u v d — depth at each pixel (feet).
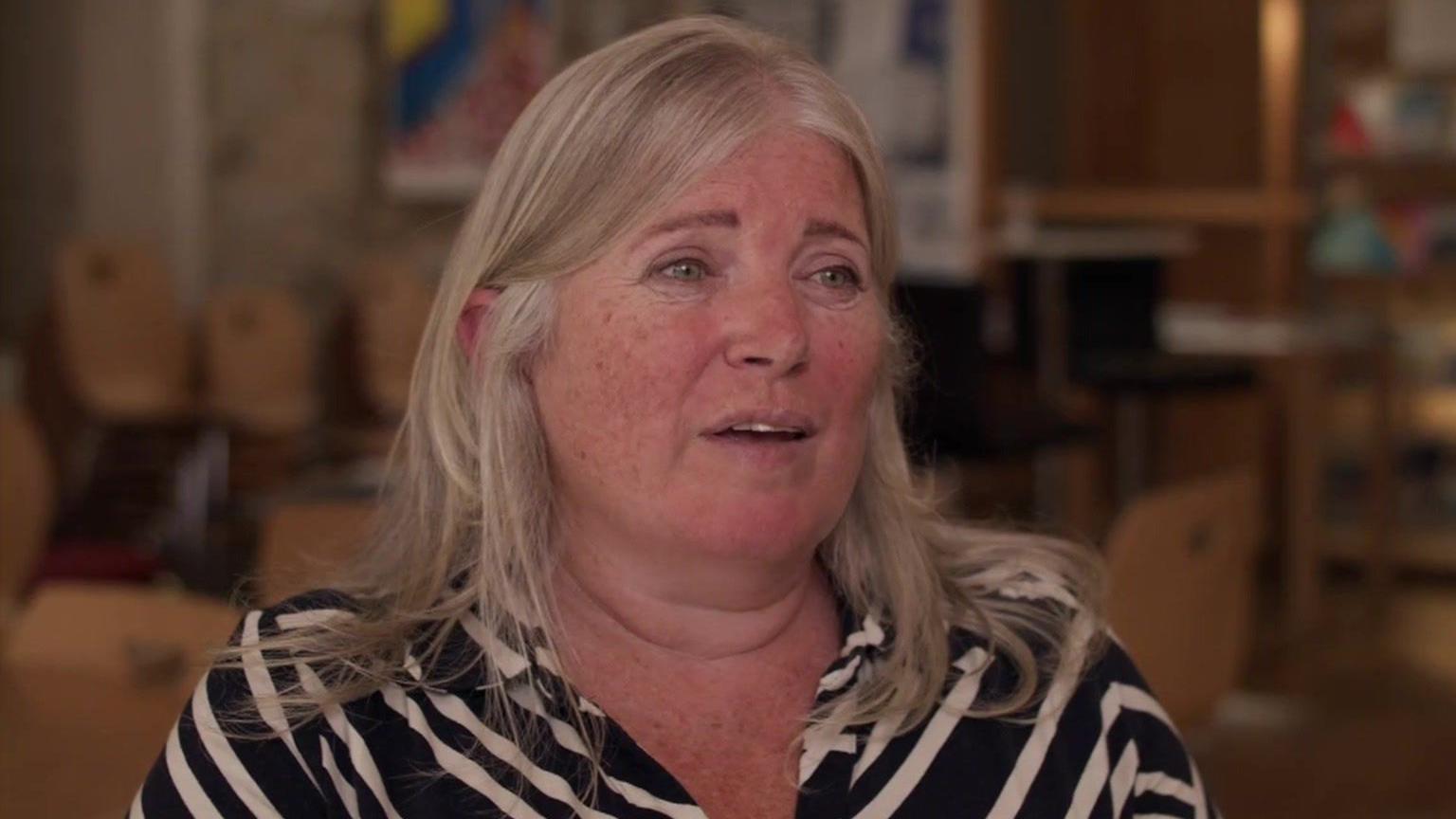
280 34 20.86
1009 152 22.09
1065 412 17.33
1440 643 17.17
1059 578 4.63
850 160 4.00
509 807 3.74
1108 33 21.58
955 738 4.10
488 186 4.01
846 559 4.33
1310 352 17.78
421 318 18.61
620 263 3.83
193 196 20.76
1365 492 19.38
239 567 16.65
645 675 4.04
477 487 4.06
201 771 3.74
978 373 15.31
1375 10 20.02
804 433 3.87
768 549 3.86
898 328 4.49
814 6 19.57
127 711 6.55
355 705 3.81
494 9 20.49
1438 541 19.75
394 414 18.49
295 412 18.44
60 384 18.61
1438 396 20.01
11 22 20.58
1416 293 20.26
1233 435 20.39
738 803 3.95
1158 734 4.41
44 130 20.71
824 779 3.96
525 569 3.98
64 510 18.54
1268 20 19.75
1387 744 13.93
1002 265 19.89
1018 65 22.16
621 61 3.88
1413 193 20.39
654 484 3.84
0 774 5.76
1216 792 12.82
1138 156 21.45
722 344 3.78
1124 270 18.57
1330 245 20.11
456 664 3.89
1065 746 4.22
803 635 4.24
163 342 18.75
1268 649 16.80
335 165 21.11
